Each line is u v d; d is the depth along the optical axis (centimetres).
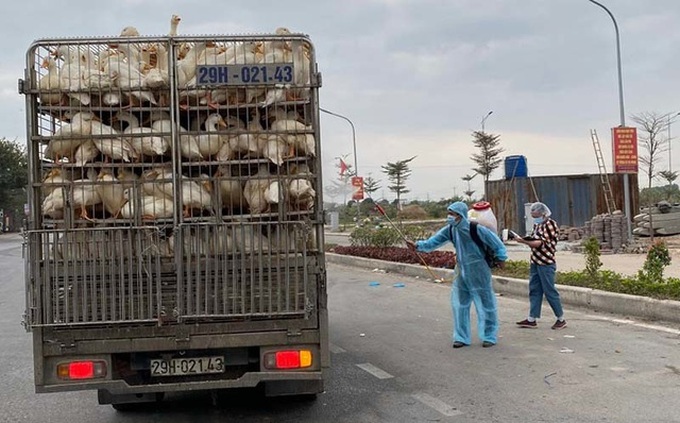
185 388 504
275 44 513
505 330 909
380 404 609
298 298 507
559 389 633
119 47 516
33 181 496
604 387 634
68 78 498
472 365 734
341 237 3331
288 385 572
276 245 504
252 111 512
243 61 507
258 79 507
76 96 500
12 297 1452
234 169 511
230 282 503
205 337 505
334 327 980
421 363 752
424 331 934
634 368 697
